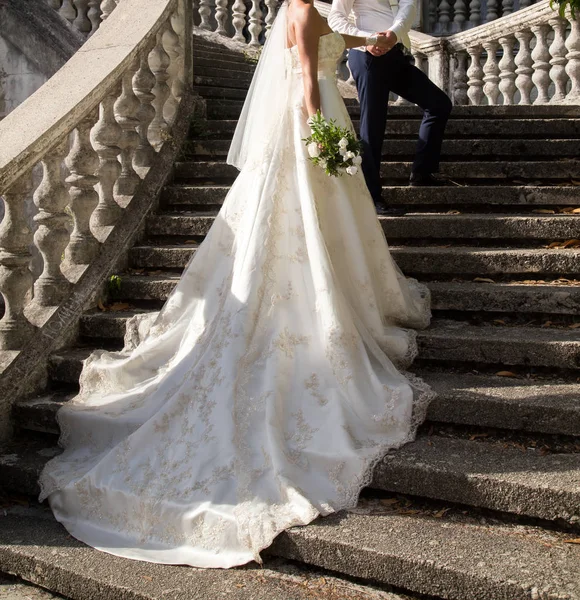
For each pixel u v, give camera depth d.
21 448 3.85
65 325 4.40
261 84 4.08
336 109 3.99
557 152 5.95
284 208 3.75
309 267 3.66
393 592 2.73
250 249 3.65
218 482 3.11
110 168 5.09
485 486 2.94
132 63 5.32
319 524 2.92
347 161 3.70
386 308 3.96
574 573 2.55
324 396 3.40
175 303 4.01
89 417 3.68
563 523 2.85
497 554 2.69
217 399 3.34
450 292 4.29
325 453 3.15
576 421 3.23
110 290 4.75
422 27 11.19
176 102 6.40
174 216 5.34
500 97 10.05
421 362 3.97
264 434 3.23
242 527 2.93
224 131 6.54
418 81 5.17
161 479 3.21
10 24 8.77
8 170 3.98
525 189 5.25
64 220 4.52
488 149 5.99
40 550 3.10
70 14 8.63
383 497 3.17
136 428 3.54
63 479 3.42
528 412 3.30
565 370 3.72
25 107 4.61
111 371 3.90
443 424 3.48
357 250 3.80
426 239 4.98
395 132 6.48
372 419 3.33
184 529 3.05
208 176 5.92
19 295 4.20
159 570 2.91
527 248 4.79
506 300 4.20
